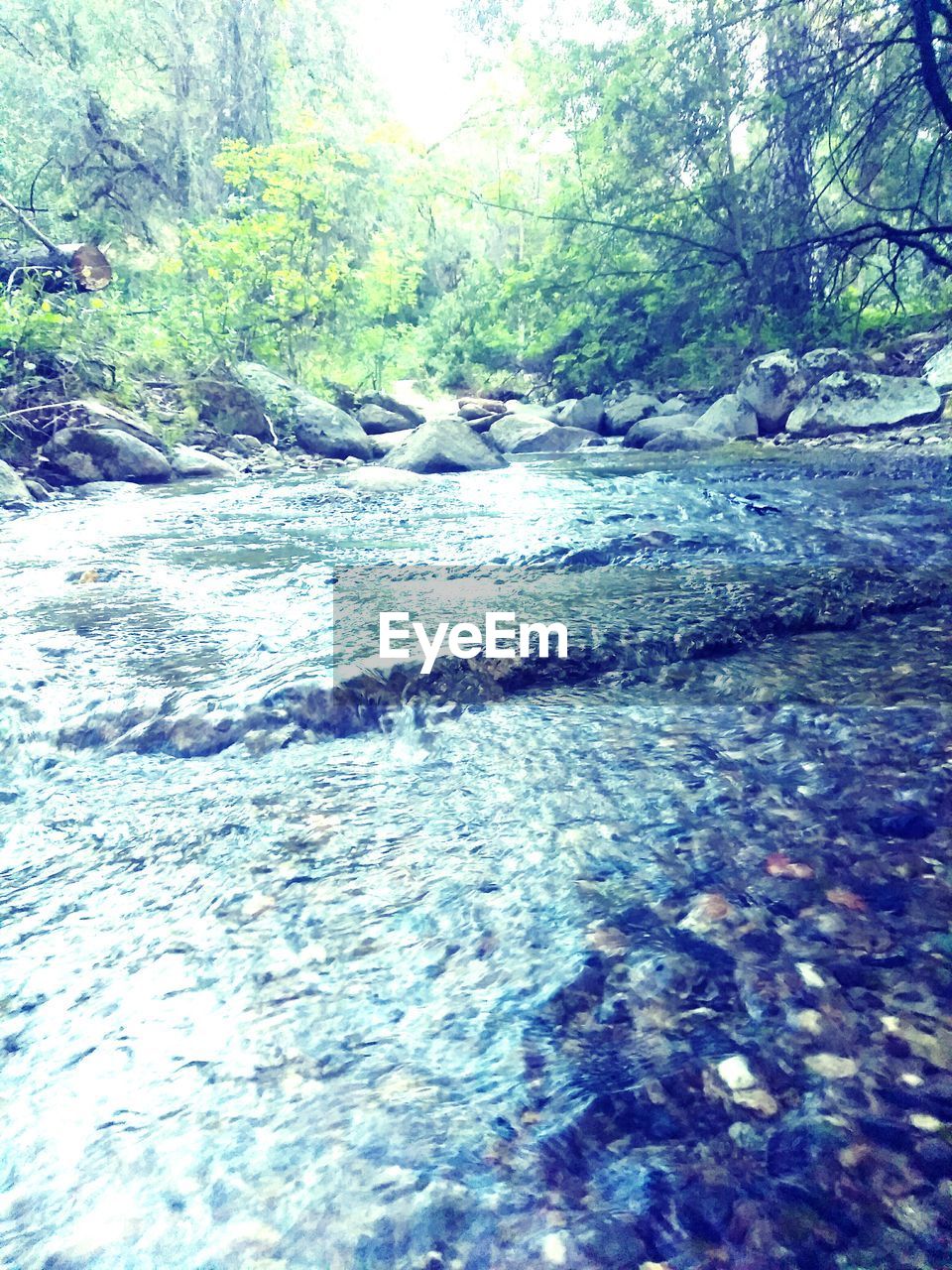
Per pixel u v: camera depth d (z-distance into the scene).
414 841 1.71
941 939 1.34
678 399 14.10
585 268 15.97
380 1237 0.89
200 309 12.70
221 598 3.63
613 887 1.51
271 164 14.65
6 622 3.30
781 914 1.42
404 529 5.31
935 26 12.51
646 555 4.23
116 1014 1.27
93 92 14.23
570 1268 0.85
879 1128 1.00
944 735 2.08
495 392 19.41
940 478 6.66
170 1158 1.01
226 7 16.00
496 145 21.34
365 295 16.25
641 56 14.83
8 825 1.90
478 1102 1.06
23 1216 0.94
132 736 2.28
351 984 1.30
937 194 12.99
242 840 1.76
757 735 2.16
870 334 13.51
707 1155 0.98
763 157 14.97
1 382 8.76
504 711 2.40
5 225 10.76
